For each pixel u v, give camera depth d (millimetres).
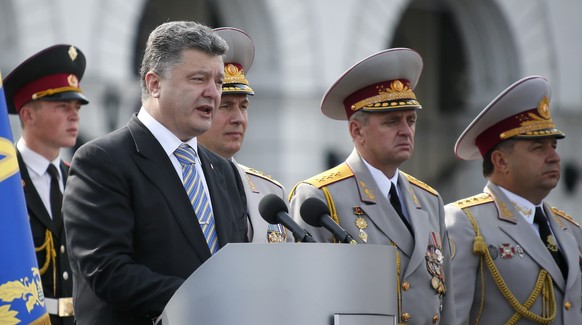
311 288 13344
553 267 20844
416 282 18781
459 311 20344
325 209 15172
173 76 15172
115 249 14633
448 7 63688
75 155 15219
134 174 15023
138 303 14242
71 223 14898
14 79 22625
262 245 13352
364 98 19297
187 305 13453
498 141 21281
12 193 14219
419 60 19609
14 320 14031
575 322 20953
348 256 13469
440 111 67500
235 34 20078
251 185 19781
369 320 13500
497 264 20625
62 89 22703
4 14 46500
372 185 19219
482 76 63812
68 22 47844
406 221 19297
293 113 54500
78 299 15062
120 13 49094
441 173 66000
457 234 20734
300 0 55406
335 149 55281
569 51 64062
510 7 62594
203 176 15727
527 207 21266
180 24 15414
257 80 54562
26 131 22531
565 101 63406
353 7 57125
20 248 14172
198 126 15250
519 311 20516
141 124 15422
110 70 48781
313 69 55719
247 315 13289
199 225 15172
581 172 61500
